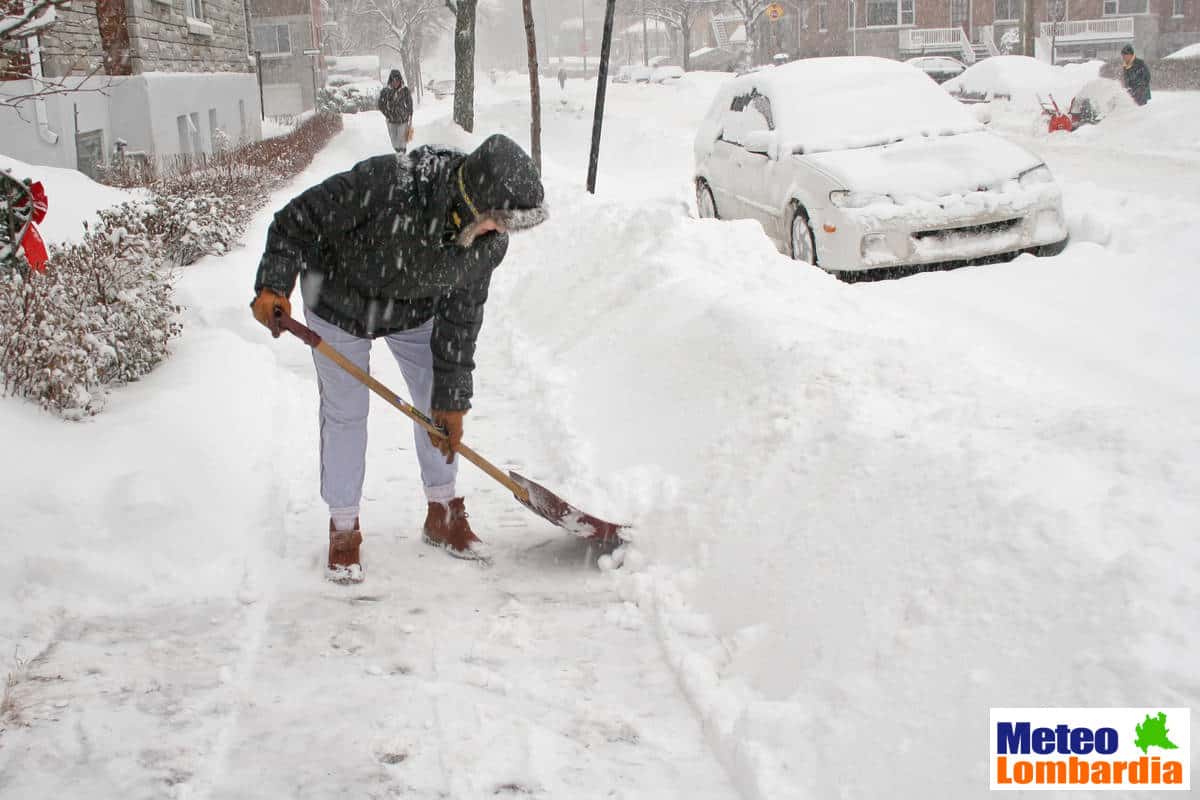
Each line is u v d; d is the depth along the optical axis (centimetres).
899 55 5834
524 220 340
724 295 582
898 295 740
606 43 1291
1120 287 718
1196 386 527
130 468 431
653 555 400
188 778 276
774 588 339
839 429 392
